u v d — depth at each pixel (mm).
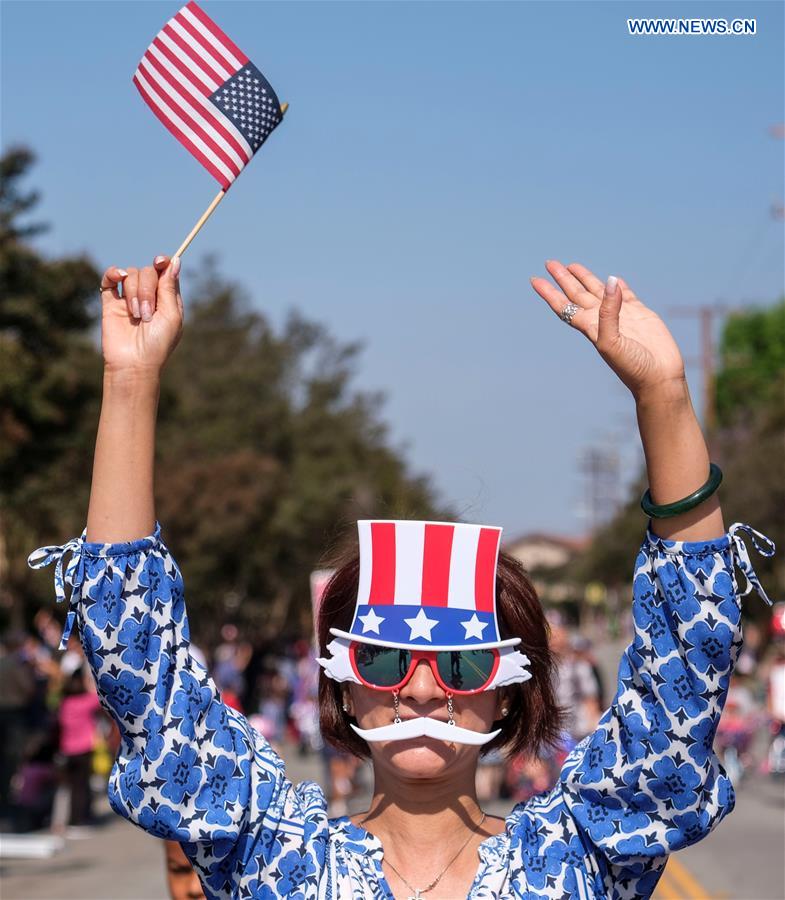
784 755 45281
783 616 50406
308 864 6277
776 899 23031
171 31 6977
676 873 25891
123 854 30641
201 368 133375
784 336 160375
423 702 6387
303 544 106938
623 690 6188
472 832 6539
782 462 94688
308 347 151250
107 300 6332
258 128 6879
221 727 6246
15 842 30812
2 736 34094
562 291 6316
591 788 6230
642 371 5969
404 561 6469
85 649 6074
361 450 143250
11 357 40875
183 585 6242
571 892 6215
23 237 43188
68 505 49688
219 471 96812
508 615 6781
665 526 6039
